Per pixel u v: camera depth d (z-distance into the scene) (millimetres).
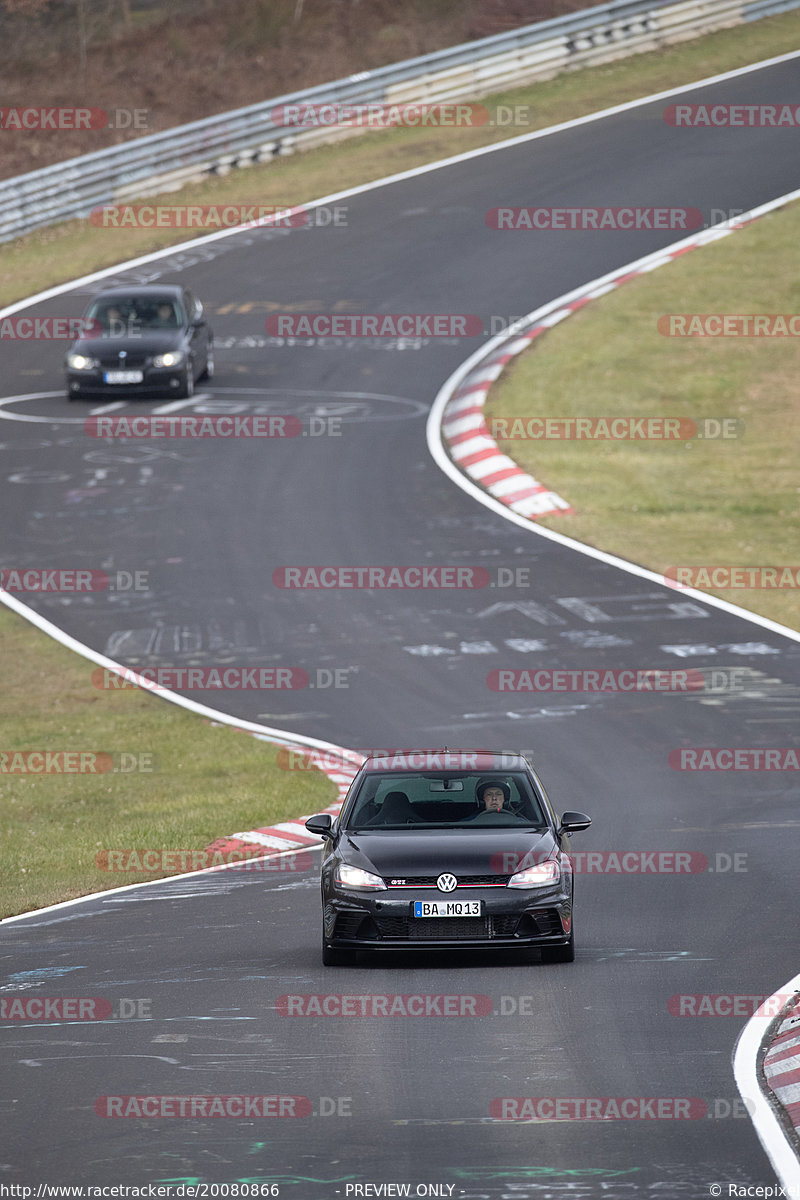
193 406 128125
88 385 126875
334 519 105438
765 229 163125
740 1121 26016
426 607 91312
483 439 119875
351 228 167750
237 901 50062
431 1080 28688
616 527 105250
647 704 75812
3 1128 26531
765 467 117938
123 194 179000
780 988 35375
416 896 38344
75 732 76125
